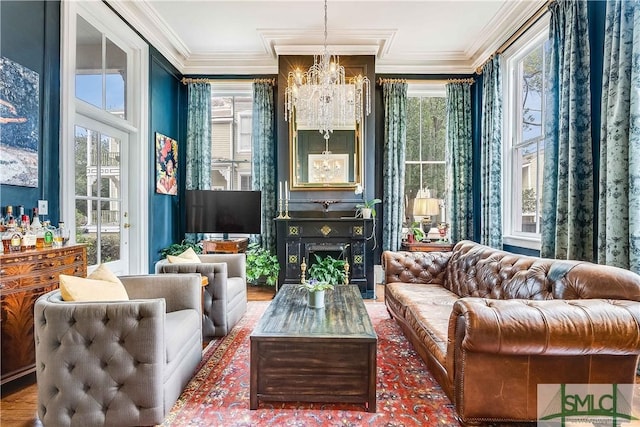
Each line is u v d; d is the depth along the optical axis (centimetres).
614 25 239
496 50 422
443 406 196
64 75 285
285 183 461
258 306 400
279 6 369
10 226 224
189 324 221
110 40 361
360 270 446
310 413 189
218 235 502
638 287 170
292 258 450
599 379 167
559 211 286
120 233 387
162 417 177
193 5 366
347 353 191
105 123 360
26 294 213
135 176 400
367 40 442
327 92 356
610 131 239
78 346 170
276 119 503
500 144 417
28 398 204
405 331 281
